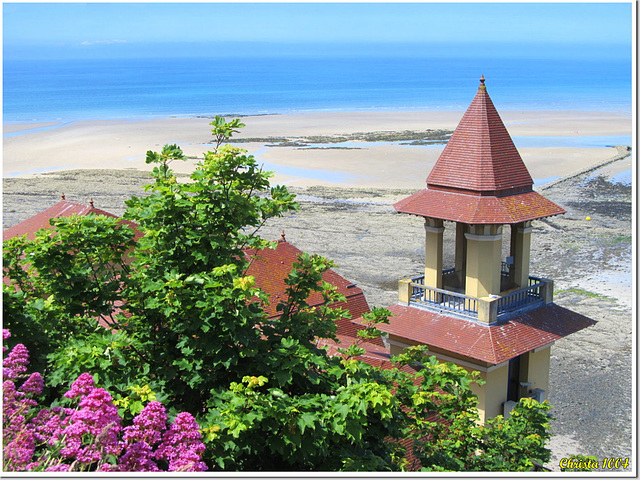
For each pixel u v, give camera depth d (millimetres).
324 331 16297
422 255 64750
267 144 134250
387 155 120438
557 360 42562
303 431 12062
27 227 37531
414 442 17938
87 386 10609
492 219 24141
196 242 14609
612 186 94688
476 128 25828
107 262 15398
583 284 56438
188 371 13875
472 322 25031
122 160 116312
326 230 72625
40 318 14180
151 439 10508
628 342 45062
